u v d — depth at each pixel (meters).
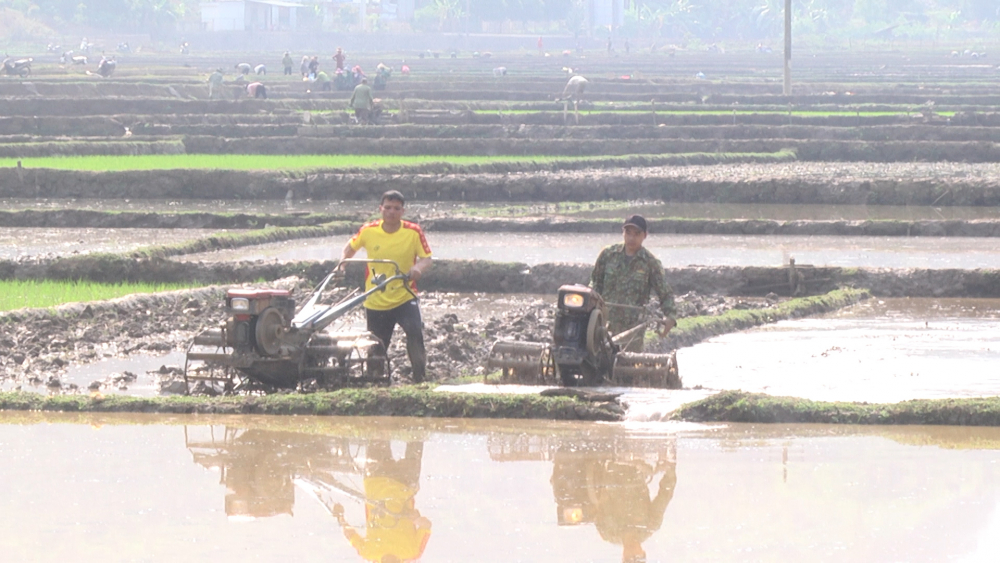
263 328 23.50
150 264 45.12
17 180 77.69
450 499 15.89
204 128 108.94
